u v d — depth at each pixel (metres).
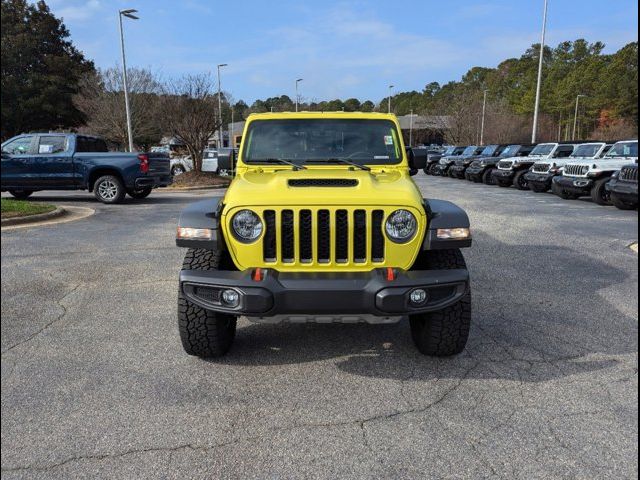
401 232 3.44
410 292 3.26
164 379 3.60
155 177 14.27
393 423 3.04
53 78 36.88
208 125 23.41
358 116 4.85
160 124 24.58
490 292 5.63
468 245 3.49
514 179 19.53
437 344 3.79
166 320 4.76
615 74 70.56
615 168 13.78
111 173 13.76
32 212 10.75
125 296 5.47
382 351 4.09
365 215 3.41
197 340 3.77
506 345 4.16
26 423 3.03
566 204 14.25
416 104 109.12
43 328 4.54
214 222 3.54
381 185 3.71
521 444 2.81
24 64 37.53
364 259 3.46
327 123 4.82
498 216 11.64
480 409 3.18
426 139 80.88
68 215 11.48
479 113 53.97
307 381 3.59
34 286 5.82
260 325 4.70
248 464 2.66
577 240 8.66
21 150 13.56
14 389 3.43
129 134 23.09
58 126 40.34
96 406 3.23
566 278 6.21
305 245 3.45
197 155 23.59
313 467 2.63
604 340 4.26
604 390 3.40
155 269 6.58
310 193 3.45
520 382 3.53
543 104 77.94
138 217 11.21
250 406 3.25
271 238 3.45
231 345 4.14
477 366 3.79
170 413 3.16
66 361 3.87
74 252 7.57
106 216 11.34
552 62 93.25
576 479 2.52
